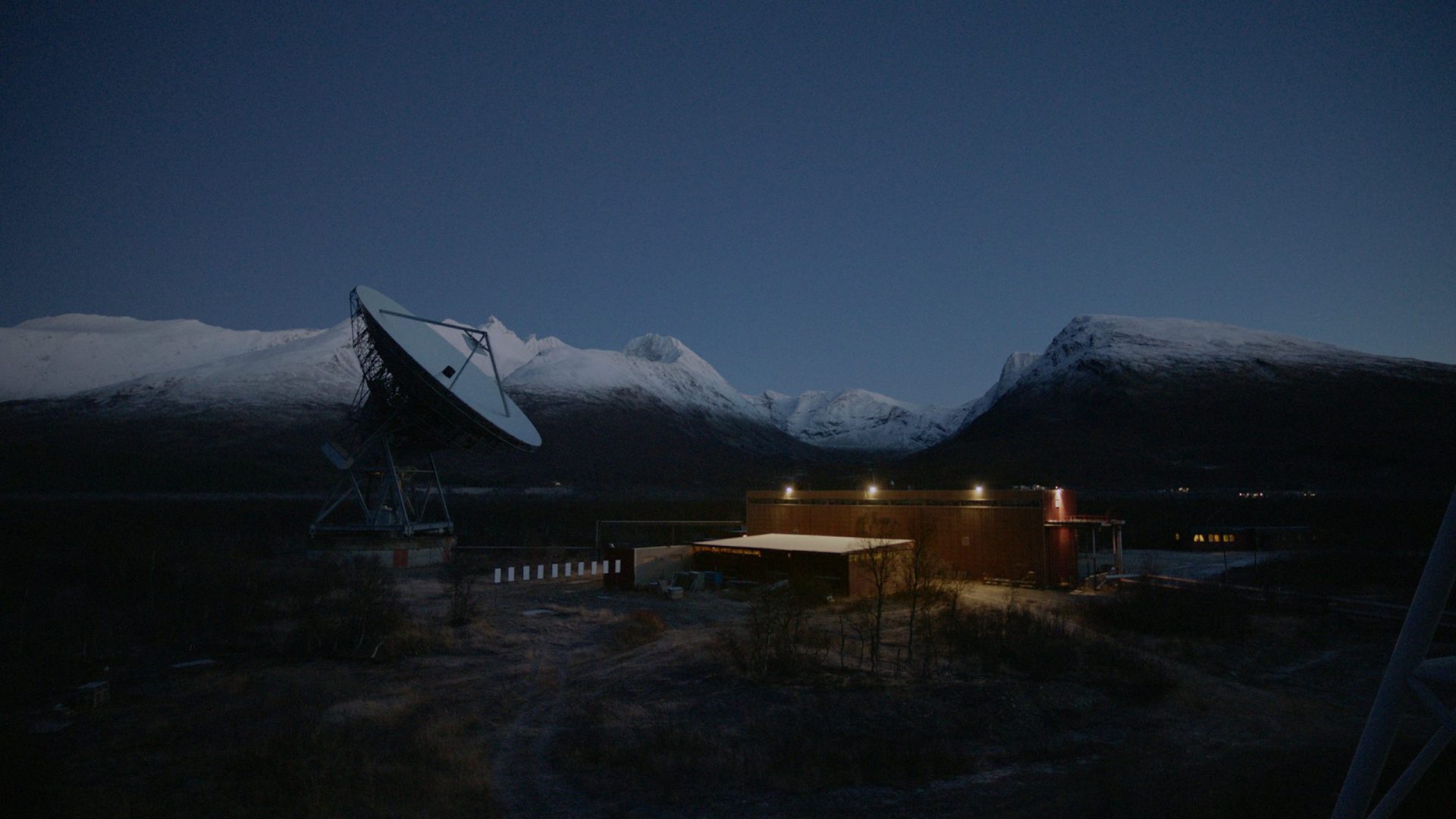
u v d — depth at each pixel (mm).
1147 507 134375
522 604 44375
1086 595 45531
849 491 57188
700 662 29922
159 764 20047
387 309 58000
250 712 24234
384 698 26078
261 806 17516
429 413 60125
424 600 44906
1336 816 6445
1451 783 17312
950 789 19250
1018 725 23844
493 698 26484
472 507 164125
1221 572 57781
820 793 19078
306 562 58312
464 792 18891
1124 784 18797
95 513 118500
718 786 19562
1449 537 6133
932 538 47844
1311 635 35125
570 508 158250
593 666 30750
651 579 50375
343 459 62781
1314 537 75938
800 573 47562
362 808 17609
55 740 21672
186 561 54844
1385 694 6336
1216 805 17094
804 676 28109
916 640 33656
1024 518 49594
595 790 19234
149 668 29047
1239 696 26797
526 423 66062
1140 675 28219
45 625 34188
